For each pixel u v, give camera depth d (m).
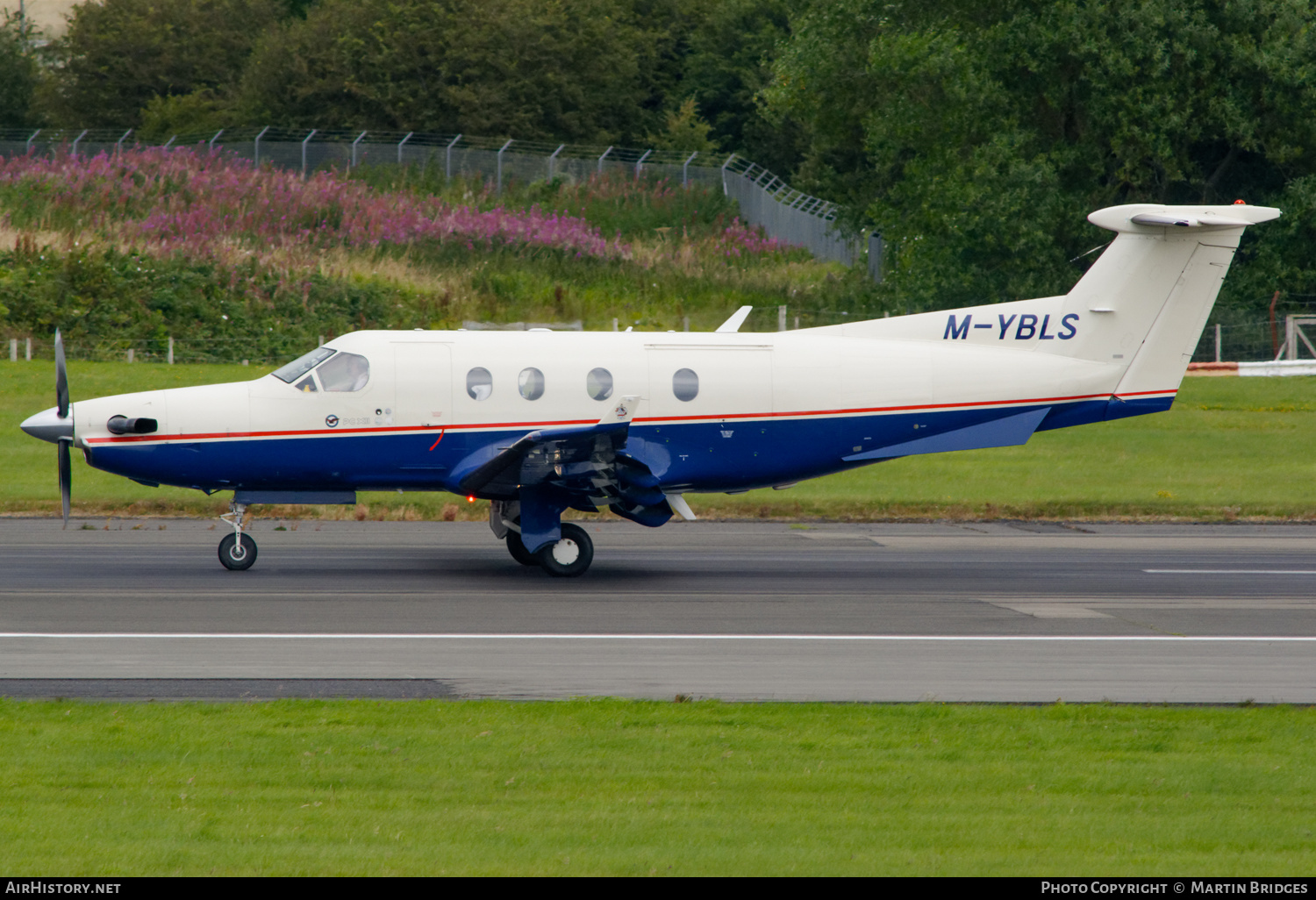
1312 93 157.75
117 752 29.78
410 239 173.50
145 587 52.78
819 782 28.36
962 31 171.50
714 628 45.94
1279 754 30.97
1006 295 160.12
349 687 36.75
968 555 65.56
